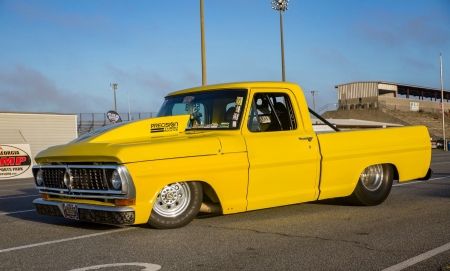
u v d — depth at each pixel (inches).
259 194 249.8
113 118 896.9
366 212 281.6
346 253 188.1
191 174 225.9
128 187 210.2
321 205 308.7
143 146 215.8
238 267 171.5
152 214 226.1
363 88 2345.0
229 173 237.6
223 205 237.3
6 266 179.0
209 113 259.8
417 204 309.0
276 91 265.9
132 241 212.2
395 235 219.0
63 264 179.5
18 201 397.4
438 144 1760.6
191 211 235.0
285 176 257.6
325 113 2332.7
